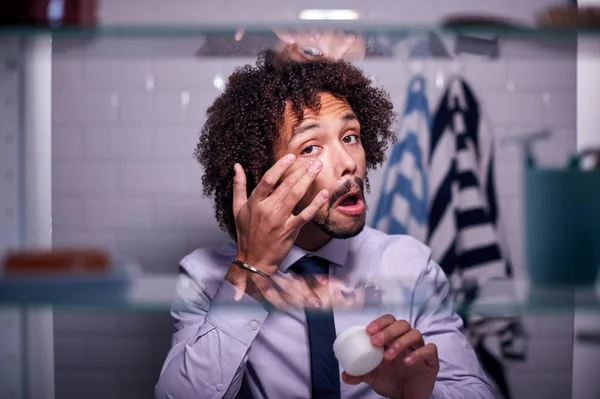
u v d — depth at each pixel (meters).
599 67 1.17
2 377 0.99
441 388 1.00
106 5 1.42
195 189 1.33
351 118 1.04
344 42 1.04
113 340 1.39
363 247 1.15
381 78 1.26
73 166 1.33
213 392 0.97
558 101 1.21
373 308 0.94
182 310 1.07
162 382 1.01
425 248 1.21
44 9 0.71
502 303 0.73
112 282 0.70
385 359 0.80
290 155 0.85
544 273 0.70
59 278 0.69
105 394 1.39
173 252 1.32
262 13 1.43
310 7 1.43
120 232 1.33
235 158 1.10
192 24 0.74
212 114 1.20
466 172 1.29
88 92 1.33
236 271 0.91
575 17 0.72
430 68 1.28
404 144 1.27
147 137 1.33
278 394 1.10
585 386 1.24
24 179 0.89
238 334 0.96
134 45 1.00
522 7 1.41
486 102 1.30
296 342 1.10
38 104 0.89
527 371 1.28
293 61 1.03
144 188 1.33
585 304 0.69
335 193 1.00
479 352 1.29
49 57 0.89
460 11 1.43
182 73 1.34
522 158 1.13
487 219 1.29
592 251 0.69
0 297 0.68
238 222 0.90
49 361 1.03
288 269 1.02
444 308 0.92
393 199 1.27
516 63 1.24
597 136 1.19
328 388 1.06
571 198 0.69
